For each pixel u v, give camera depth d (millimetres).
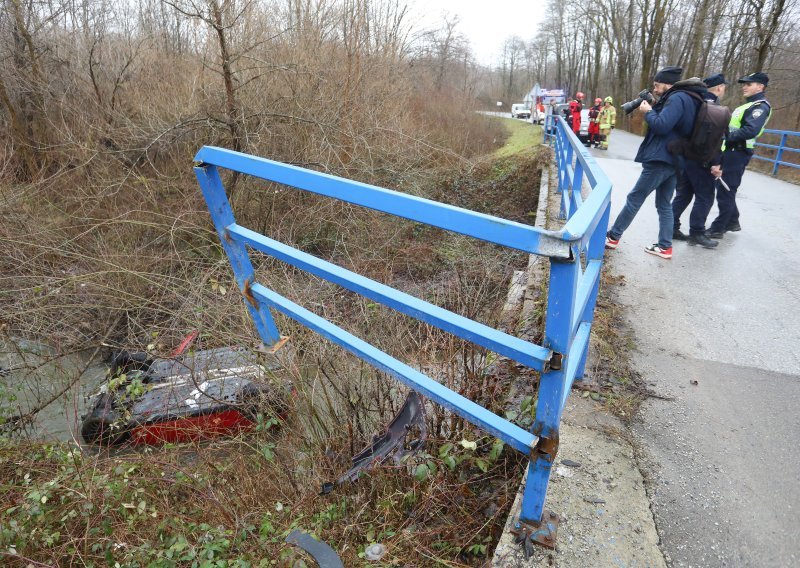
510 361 3564
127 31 10664
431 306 1820
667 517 2262
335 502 2721
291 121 8031
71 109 9359
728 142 5863
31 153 9242
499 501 2590
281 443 3311
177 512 2789
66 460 3209
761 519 2271
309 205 7969
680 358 3547
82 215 7289
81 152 8227
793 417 2939
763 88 5766
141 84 9531
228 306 4828
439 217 1559
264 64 7754
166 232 7023
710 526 2229
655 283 4770
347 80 9016
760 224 6883
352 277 1972
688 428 2842
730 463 2590
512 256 6438
